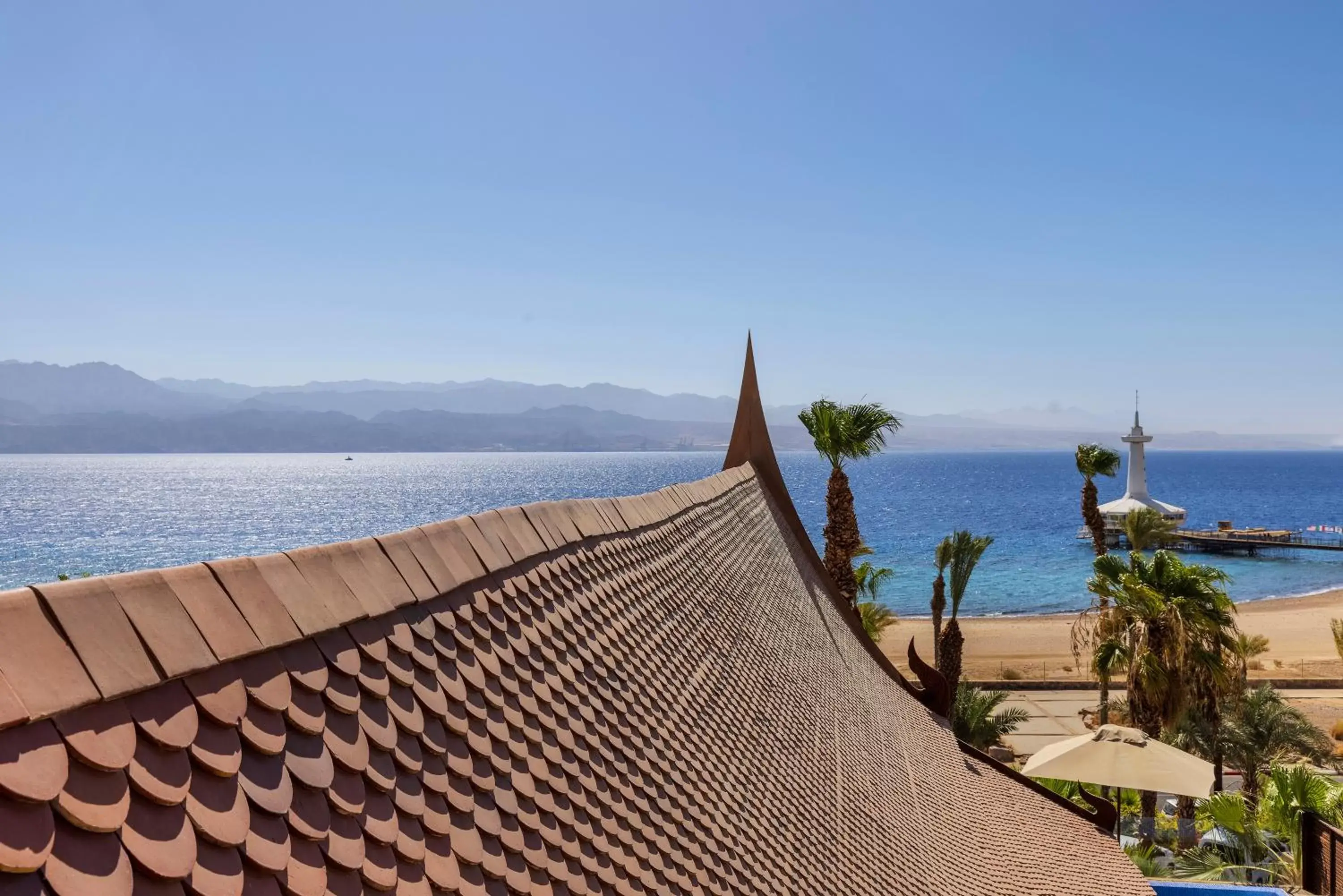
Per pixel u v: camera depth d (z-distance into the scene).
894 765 10.52
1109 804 14.00
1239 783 27.81
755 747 7.01
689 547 9.06
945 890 8.31
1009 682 43.88
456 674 3.92
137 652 2.36
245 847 2.42
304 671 3.01
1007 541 127.31
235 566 2.92
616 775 4.79
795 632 11.21
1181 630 24.78
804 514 163.00
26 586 2.15
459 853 3.29
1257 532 116.94
